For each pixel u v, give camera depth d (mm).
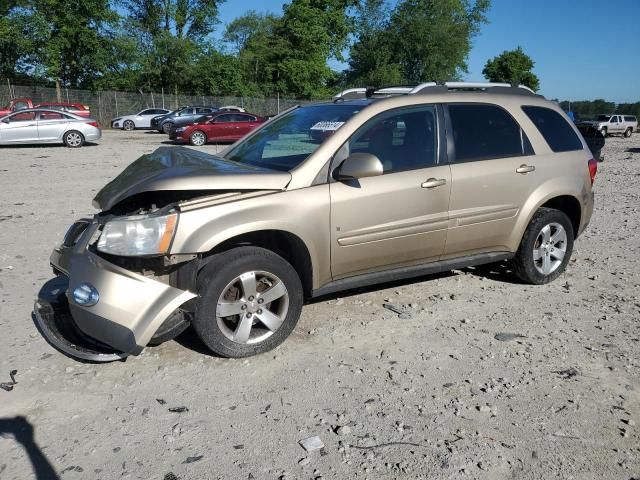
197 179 3713
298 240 4039
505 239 5152
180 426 3219
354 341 4289
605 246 7137
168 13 51438
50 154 18312
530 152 5227
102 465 2893
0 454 2965
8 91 37656
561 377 3783
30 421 3254
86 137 21656
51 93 39312
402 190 4410
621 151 24734
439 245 4734
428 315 4793
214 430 3189
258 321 4082
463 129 4867
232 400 3490
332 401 3484
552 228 5496
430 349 4172
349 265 4344
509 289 5438
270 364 3930
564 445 3086
